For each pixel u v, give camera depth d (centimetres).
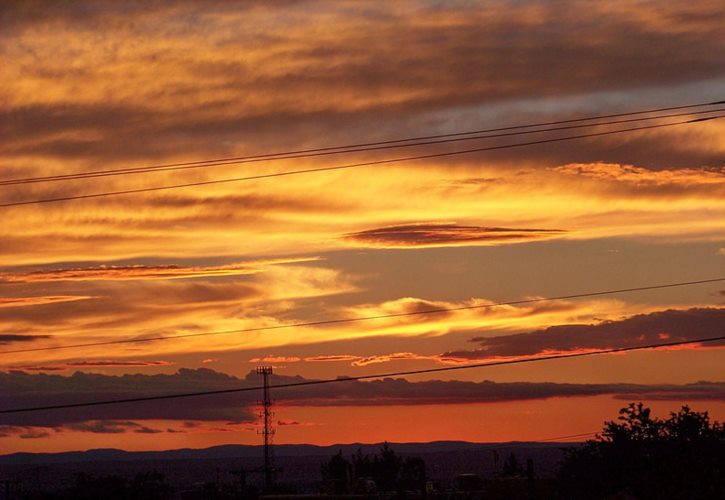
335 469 11819
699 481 5416
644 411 6025
